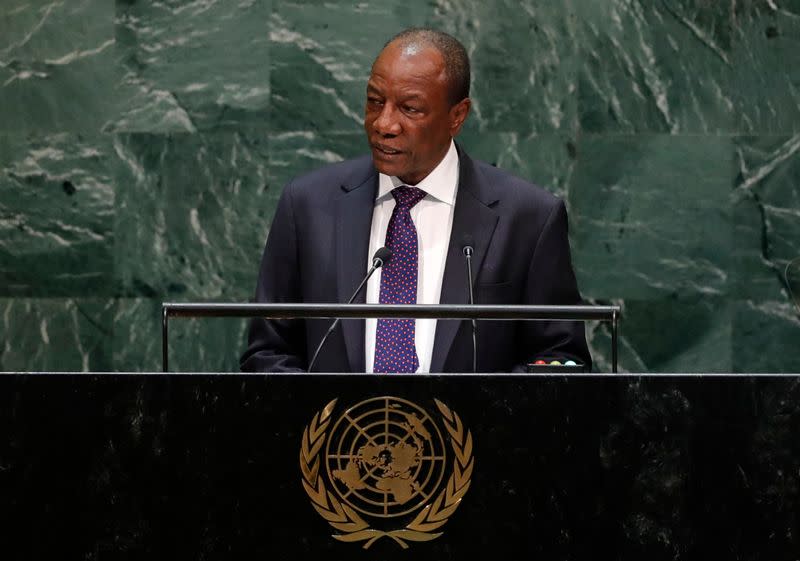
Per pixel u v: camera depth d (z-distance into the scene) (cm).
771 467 855
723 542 854
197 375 858
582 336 1296
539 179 1973
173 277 1983
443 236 1277
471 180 1300
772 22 1961
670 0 1962
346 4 1964
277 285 1308
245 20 1970
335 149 1972
